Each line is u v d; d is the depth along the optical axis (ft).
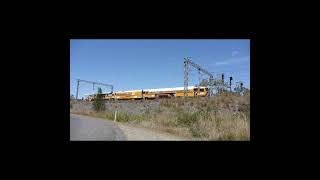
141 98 187.73
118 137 52.39
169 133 60.75
